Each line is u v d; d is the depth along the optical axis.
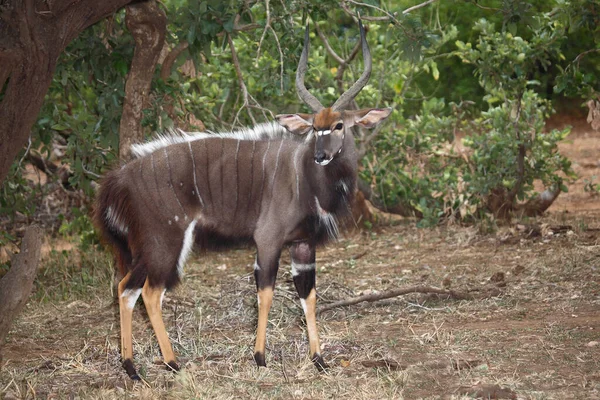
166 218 7.43
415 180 14.16
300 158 7.35
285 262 11.71
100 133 10.31
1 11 7.47
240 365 7.54
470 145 13.82
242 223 7.52
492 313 8.97
